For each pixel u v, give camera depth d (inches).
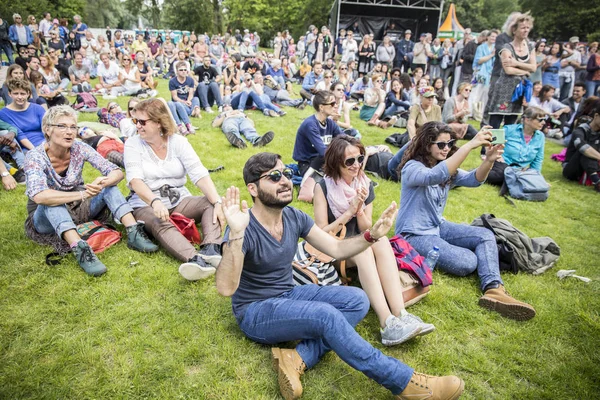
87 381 90.6
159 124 141.9
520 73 267.6
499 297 120.0
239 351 100.5
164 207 136.5
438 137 129.7
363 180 127.5
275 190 87.6
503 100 280.5
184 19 1640.0
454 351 105.7
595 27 1312.7
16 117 199.2
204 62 414.3
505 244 139.6
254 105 389.7
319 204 125.7
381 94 391.9
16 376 89.6
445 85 527.5
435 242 132.7
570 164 258.2
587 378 98.3
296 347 92.4
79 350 98.4
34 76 322.7
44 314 110.2
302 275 110.0
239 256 83.8
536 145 227.9
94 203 145.6
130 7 1989.4
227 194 81.4
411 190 135.3
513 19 266.2
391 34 856.9
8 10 1230.9
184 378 92.7
